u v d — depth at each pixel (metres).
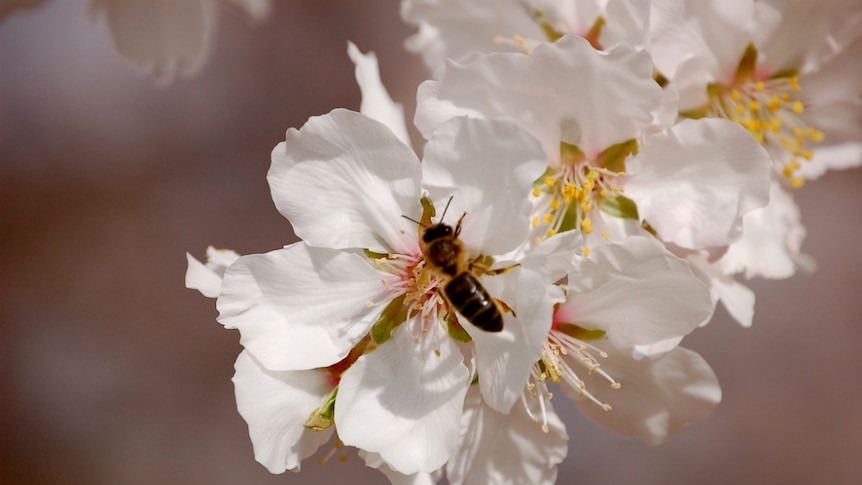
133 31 0.33
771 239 0.30
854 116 0.30
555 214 0.28
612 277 0.27
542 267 0.27
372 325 0.27
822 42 0.29
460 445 0.28
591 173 0.28
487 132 0.27
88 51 0.49
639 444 0.49
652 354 0.28
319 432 0.28
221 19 0.47
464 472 0.28
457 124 0.27
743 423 0.49
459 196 0.27
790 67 0.30
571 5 0.29
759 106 0.30
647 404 0.28
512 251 0.27
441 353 0.27
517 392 0.27
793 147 0.30
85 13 0.33
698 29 0.29
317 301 0.27
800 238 0.30
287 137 0.27
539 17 0.30
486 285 0.27
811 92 0.30
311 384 0.27
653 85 0.27
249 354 0.27
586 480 0.48
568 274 0.28
